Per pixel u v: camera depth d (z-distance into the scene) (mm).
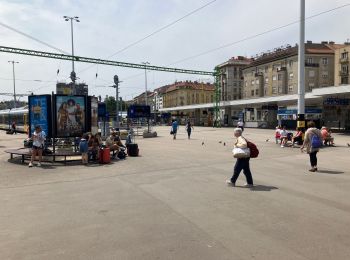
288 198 8336
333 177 11156
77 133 17250
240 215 6957
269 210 7297
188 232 5988
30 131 17562
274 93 81812
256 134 37406
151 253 5098
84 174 12469
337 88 38375
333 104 41906
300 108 22594
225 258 4867
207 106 77562
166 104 149750
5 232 6172
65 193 9375
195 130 51375
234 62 106438
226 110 76438
